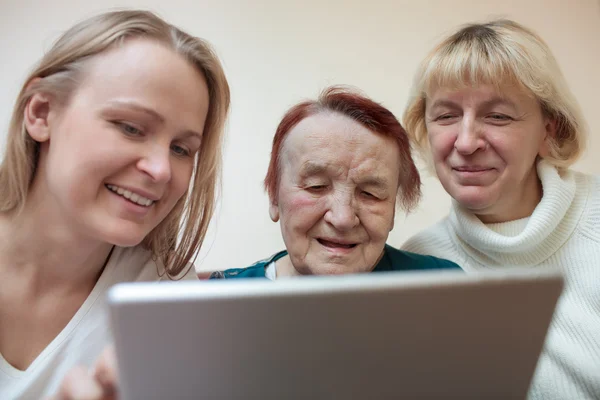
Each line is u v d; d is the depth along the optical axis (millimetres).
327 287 353
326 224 821
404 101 1742
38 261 773
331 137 813
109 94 653
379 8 1750
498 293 367
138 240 723
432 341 376
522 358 390
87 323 788
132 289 338
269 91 1706
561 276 367
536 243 950
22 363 774
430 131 1020
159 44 698
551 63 968
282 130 880
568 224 969
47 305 794
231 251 1643
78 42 694
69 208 681
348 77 1738
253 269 954
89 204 679
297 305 351
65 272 792
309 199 818
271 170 917
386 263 946
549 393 838
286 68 1719
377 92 1743
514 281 366
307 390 377
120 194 689
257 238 1656
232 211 1652
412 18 1757
